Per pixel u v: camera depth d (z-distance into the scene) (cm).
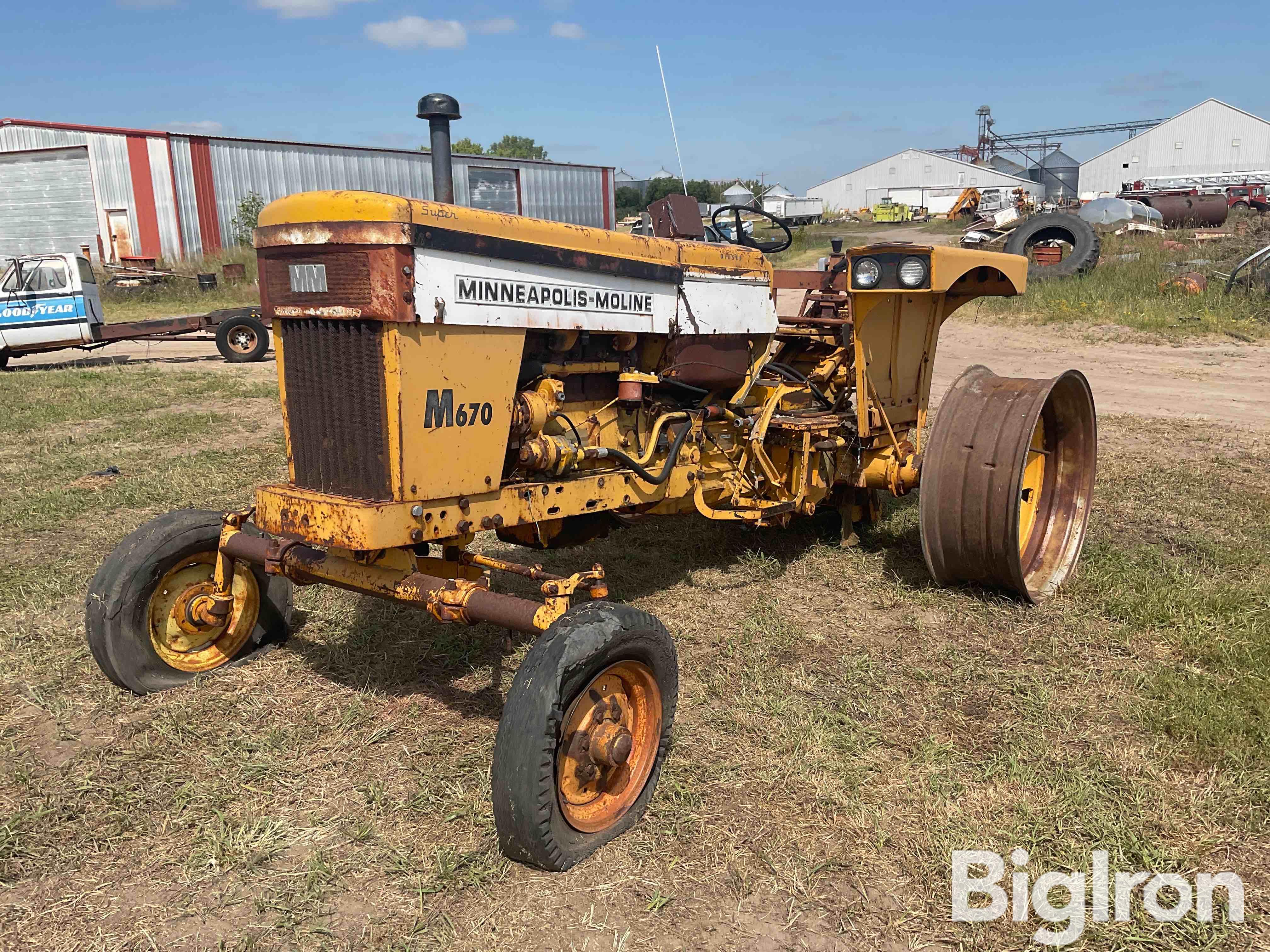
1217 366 1095
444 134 309
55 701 337
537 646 248
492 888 244
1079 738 310
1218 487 602
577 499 340
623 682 275
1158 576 438
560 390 328
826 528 538
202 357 1449
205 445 762
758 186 5338
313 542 292
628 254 344
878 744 310
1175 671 350
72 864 254
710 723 324
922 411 509
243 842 259
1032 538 457
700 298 378
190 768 298
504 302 298
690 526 540
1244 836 259
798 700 338
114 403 952
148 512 565
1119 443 734
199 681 352
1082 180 6294
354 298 273
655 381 358
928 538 416
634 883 246
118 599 332
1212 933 225
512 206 3122
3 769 298
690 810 274
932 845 258
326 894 241
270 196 2722
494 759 243
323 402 294
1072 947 224
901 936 228
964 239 2102
